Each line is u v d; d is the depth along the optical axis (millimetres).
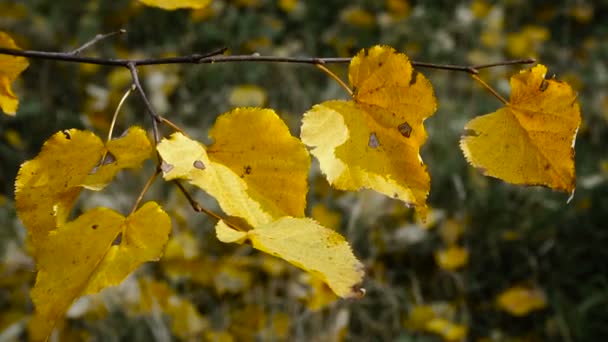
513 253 1733
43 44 2441
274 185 557
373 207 1719
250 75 2334
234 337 1442
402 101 571
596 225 1770
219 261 1546
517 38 2561
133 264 535
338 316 1458
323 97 2201
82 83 2305
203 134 2043
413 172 567
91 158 569
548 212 1779
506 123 595
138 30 2619
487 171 587
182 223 1640
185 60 627
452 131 2016
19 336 1471
